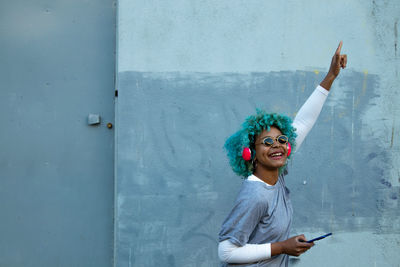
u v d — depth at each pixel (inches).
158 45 125.3
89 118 132.2
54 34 132.0
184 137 127.0
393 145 136.5
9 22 130.4
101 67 133.6
